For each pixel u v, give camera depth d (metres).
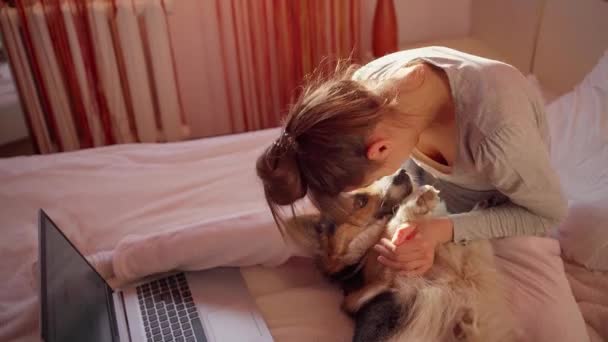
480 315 1.03
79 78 2.09
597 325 1.15
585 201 1.28
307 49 2.28
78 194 1.56
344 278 1.18
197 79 2.37
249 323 1.13
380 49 2.20
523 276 1.12
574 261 1.27
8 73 2.11
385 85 0.96
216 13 2.21
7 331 1.15
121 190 1.58
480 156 0.97
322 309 1.18
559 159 1.44
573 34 1.76
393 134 0.91
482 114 0.96
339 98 0.88
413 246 1.04
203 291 1.22
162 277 1.27
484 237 1.11
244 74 2.29
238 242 1.25
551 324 1.05
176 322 1.15
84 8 2.00
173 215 1.49
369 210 1.14
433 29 2.48
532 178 0.99
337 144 0.84
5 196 1.55
